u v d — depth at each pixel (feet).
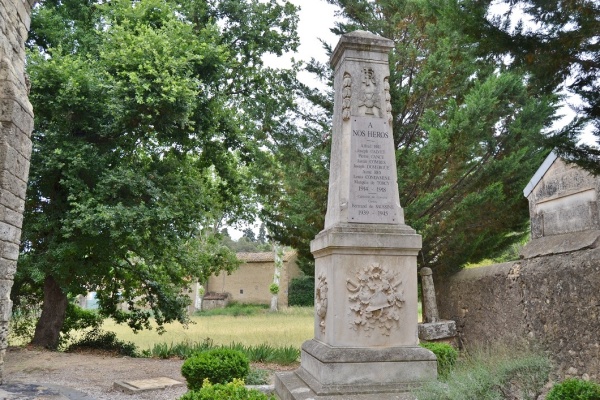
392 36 40.63
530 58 16.30
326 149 39.52
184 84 36.78
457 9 16.81
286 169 41.01
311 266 46.26
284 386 21.11
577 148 16.97
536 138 18.56
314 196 40.81
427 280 34.83
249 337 53.21
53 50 37.83
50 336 42.60
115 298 51.19
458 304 34.37
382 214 21.47
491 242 38.93
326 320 20.67
